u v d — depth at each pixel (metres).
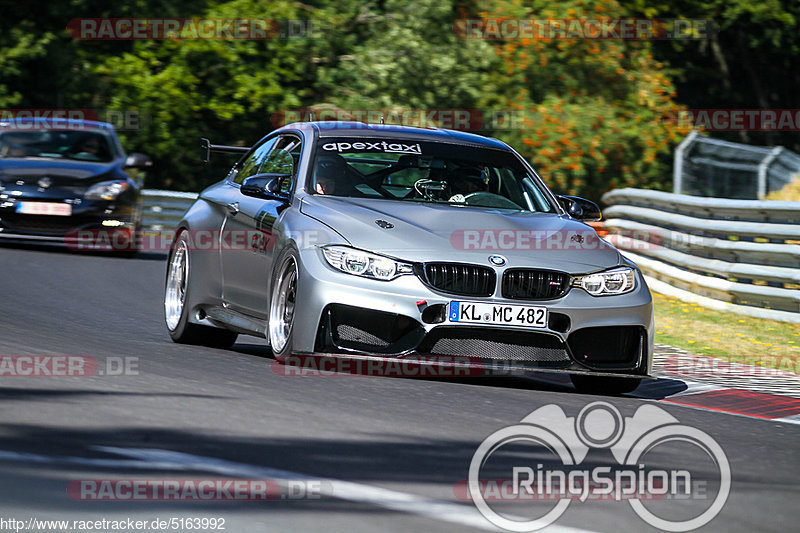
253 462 14.10
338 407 18.70
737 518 13.29
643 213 51.22
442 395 21.00
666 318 39.53
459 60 91.50
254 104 93.06
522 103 88.81
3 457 13.41
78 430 15.25
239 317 26.11
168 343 28.14
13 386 18.33
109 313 34.12
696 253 45.31
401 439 16.39
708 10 107.50
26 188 51.09
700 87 125.25
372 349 21.98
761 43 120.38
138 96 92.88
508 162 27.34
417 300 21.92
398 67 90.12
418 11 92.00
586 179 87.88
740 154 59.00
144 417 16.47
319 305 22.11
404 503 12.63
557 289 22.81
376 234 22.67
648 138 88.31
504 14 91.69
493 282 22.38
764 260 41.19
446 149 26.97
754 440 19.11
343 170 25.47
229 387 19.97
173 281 29.34
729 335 35.91
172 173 97.88
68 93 94.12
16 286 38.81
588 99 90.00
